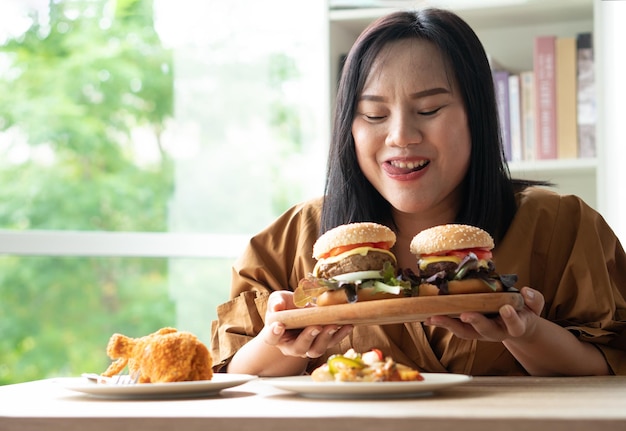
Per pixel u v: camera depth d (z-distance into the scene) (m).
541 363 1.73
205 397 1.40
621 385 1.47
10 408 1.30
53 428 1.19
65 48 4.42
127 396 1.39
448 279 1.52
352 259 1.53
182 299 3.93
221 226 4.06
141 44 4.27
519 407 1.17
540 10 3.12
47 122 4.49
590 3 3.04
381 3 3.19
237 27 3.99
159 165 4.20
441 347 1.90
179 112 4.18
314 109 3.84
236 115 3.98
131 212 4.31
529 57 3.28
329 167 2.01
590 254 1.93
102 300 4.11
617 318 1.91
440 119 1.83
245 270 2.05
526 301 1.55
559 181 3.21
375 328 1.92
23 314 4.18
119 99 4.36
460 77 1.86
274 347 1.80
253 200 3.97
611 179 2.95
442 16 1.90
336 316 1.48
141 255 3.33
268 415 1.14
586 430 1.06
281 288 2.05
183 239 3.35
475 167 1.92
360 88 1.88
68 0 4.38
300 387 1.32
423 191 1.84
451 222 1.99
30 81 4.44
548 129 3.02
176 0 4.16
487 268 1.52
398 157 1.83
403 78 1.82
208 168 4.08
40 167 4.53
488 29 3.32
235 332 1.99
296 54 3.87
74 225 4.45
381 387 1.28
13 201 4.52
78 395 1.48
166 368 1.43
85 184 4.47
